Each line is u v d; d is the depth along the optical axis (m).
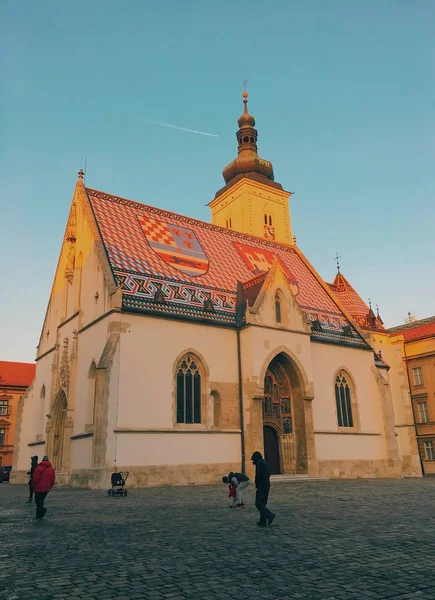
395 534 13.88
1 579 9.62
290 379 44.34
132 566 10.55
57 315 48.69
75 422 39.44
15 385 80.12
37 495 18.31
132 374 35.19
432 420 61.34
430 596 8.33
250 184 72.50
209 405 38.94
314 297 54.97
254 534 14.11
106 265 39.09
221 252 51.47
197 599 8.33
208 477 36.88
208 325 40.56
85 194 45.97
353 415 49.03
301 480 39.72
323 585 9.02
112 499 25.03
